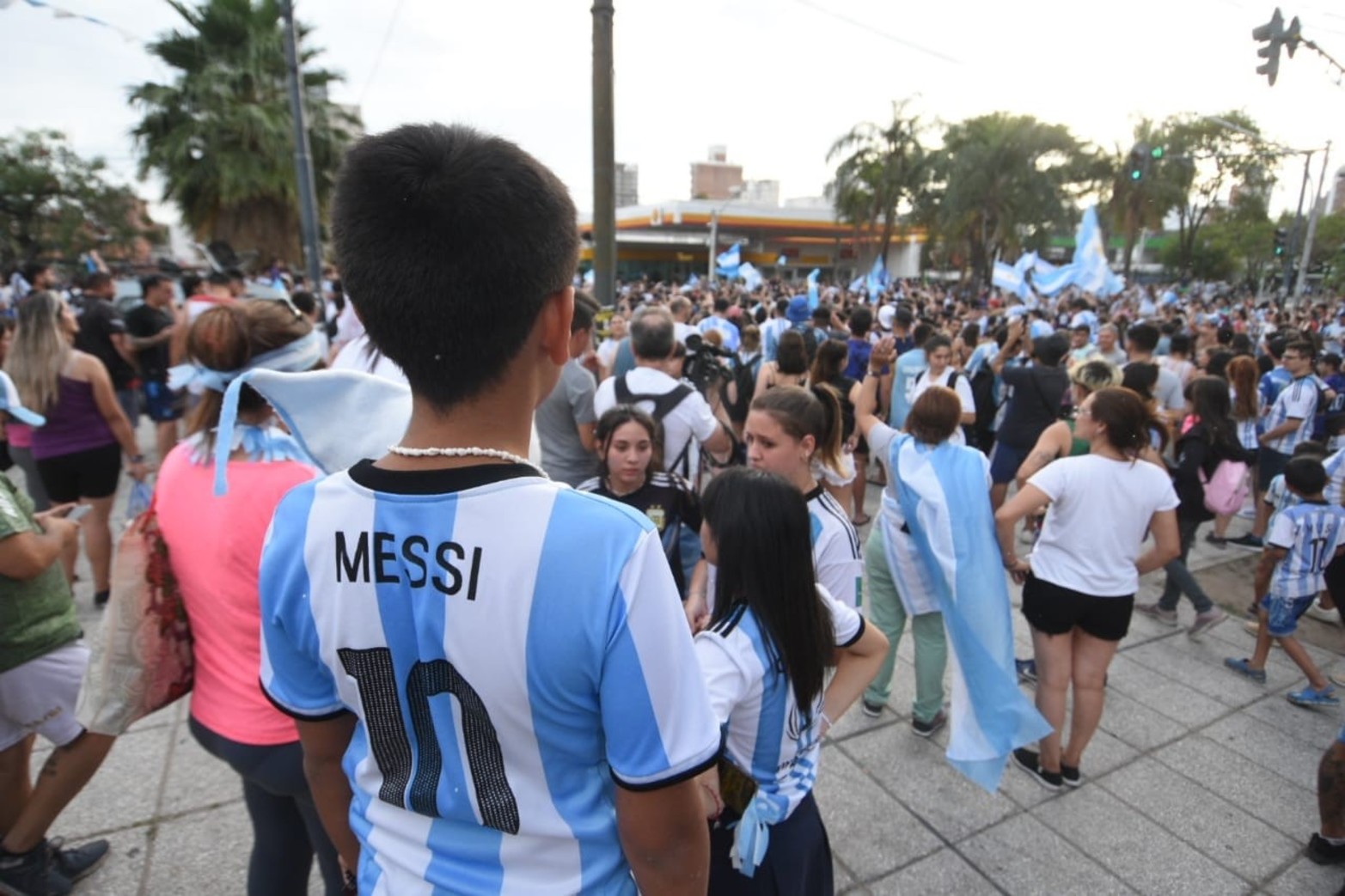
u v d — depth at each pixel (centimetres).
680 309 920
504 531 79
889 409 606
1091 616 284
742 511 152
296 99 1009
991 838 270
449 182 75
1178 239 5719
